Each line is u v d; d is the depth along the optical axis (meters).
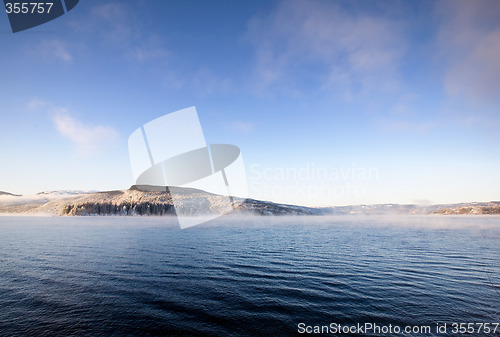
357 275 20.47
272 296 15.77
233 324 12.16
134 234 50.06
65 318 12.62
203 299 15.20
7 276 19.69
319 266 23.44
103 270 21.59
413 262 25.16
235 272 21.27
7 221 89.75
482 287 17.66
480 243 38.16
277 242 39.31
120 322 12.23
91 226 69.62
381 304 14.71
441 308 14.24
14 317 12.70
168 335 11.10
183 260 25.70
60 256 27.36
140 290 16.69
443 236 47.19
